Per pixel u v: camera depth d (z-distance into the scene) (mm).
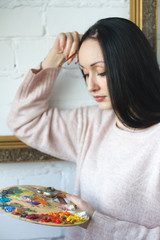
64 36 926
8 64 991
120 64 787
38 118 970
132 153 849
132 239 773
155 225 814
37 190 820
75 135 1002
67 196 809
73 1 1003
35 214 676
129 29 805
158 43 1041
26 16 979
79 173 986
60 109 1053
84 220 689
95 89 830
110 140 931
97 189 899
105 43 785
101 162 923
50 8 991
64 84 1048
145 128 845
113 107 827
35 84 946
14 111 956
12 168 1049
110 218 797
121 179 840
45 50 1007
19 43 987
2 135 1018
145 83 813
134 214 829
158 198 797
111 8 1029
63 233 1107
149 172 815
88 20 1021
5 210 674
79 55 837
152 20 999
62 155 1011
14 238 1074
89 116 1019
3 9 960
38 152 1023
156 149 808
